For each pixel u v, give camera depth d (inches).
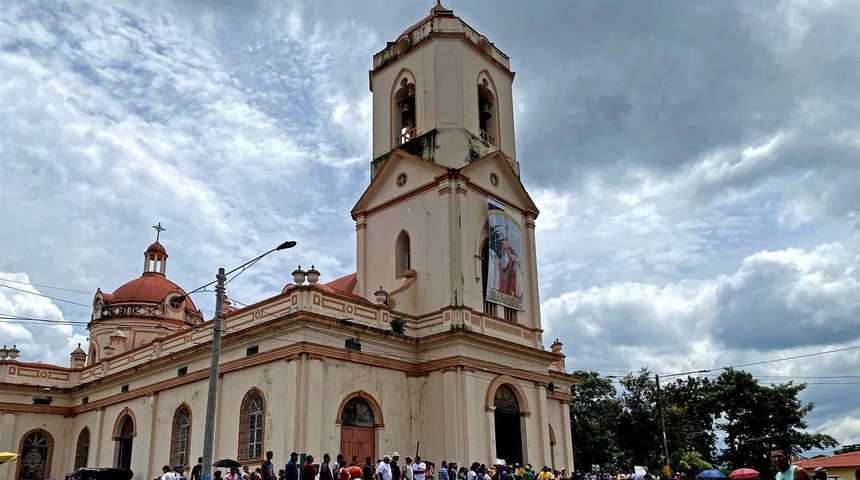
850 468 2073.1
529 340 1433.3
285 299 1170.0
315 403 1088.2
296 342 1112.2
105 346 1845.5
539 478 1233.4
